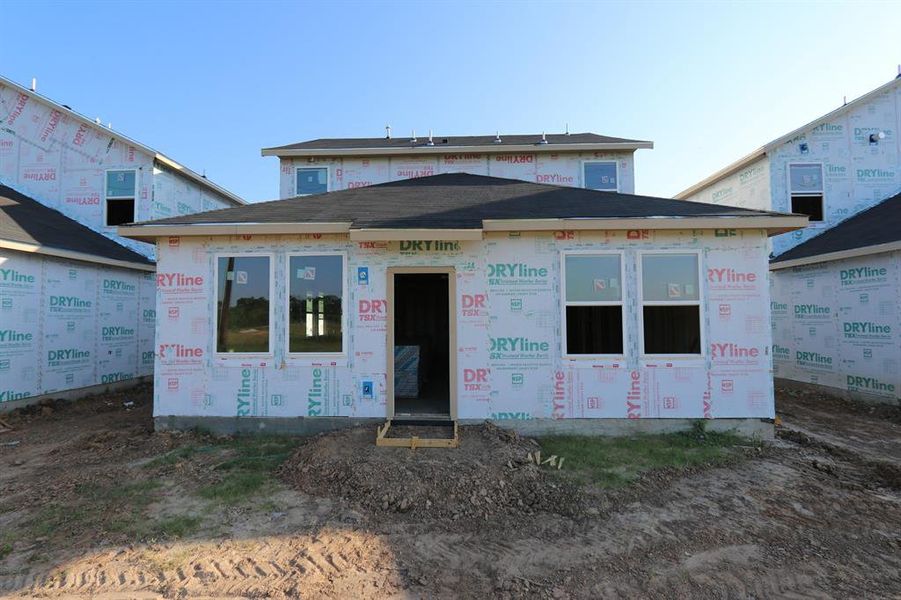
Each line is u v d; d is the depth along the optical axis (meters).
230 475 5.83
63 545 4.20
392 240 7.05
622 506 5.01
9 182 14.15
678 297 7.41
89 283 11.73
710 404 7.34
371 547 4.18
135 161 14.10
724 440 7.05
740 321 7.35
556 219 7.21
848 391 10.80
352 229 6.94
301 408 7.52
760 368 7.31
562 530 4.52
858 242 10.62
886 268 9.94
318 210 8.14
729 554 4.09
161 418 7.60
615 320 7.45
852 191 13.78
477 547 4.20
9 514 4.81
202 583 3.64
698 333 7.38
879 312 10.08
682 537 4.38
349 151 14.61
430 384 10.38
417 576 3.75
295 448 6.80
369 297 7.55
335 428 7.48
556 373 7.44
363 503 5.01
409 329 12.57
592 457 6.32
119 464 6.25
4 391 9.52
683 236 7.41
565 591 3.57
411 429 7.17
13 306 9.74
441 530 4.50
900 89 13.85
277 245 7.61
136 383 13.29
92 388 11.75
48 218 12.59
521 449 6.27
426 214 7.72
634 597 3.51
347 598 3.47
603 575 3.78
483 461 5.73
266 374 7.55
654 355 7.38
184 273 7.63
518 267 7.52
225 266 7.64
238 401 7.55
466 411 7.44
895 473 5.88
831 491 5.41
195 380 7.59
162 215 14.53
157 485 5.52
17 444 7.53
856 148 13.86
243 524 4.59
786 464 6.26
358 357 7.51
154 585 3.62
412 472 5.40
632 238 7.45
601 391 7.40
